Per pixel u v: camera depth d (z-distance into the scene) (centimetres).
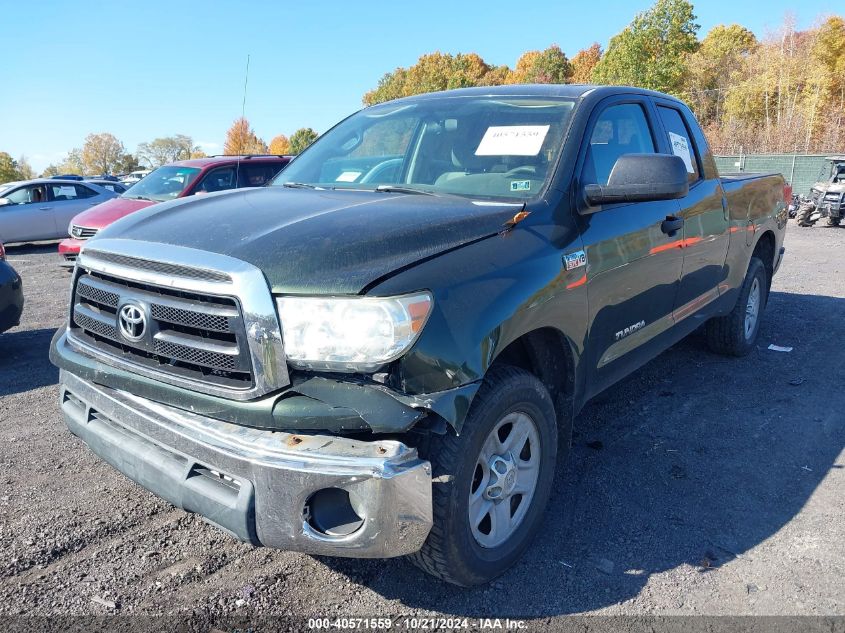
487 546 264
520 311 254
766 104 6481
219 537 308
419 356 220
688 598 266
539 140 330
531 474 286
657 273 373
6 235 1526
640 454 392
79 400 279
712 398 482
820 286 918
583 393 321
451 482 233
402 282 224
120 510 331
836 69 6275
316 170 389
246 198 314
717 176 480
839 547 300
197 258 234
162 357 243
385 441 218
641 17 5116
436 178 337
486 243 262
